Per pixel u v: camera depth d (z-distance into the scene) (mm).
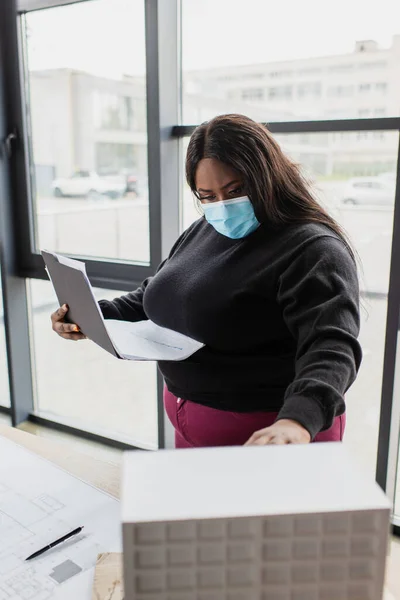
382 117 1709
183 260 1220
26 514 937
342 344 796
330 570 464
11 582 777
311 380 729
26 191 2635
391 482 1963
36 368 2920
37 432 2814
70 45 2330
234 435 1101
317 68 1811
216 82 2053
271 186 1023
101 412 2738
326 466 522
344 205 1805
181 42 2107
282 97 1904
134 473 509
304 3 1804
